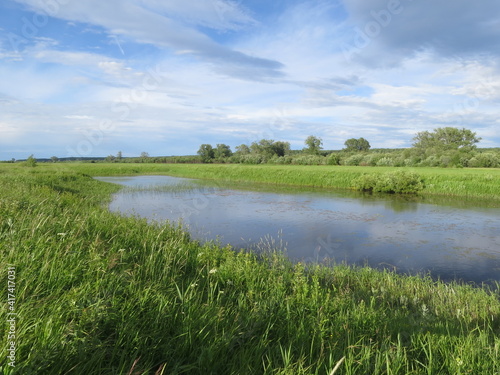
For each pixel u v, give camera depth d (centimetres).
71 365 216
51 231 520
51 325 239
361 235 1118
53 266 354
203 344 275
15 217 539
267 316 358
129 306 304
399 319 417
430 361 272
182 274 496
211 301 369
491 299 567
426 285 645
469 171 3288
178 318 312
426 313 472
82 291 301
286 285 525
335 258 871
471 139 6494
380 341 331
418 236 1109
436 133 6769
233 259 615
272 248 939
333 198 2128
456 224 1305
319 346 302
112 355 234
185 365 241
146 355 251
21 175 2000
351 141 9662
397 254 912
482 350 309
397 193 2397
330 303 429
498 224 1305
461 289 625
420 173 2822
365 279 671
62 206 980
